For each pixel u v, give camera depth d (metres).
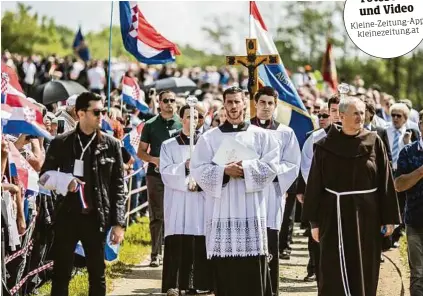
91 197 10.18
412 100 51.16
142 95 19.64
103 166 10.27
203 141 10.63
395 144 17.27
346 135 10.46
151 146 14.99
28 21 56.75
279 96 16.03
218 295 10.52
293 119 16.33
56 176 10.07
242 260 10.42
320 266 10.59
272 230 11.62
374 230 10.42
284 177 11.66
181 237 12.77
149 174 15.31
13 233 10.23
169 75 35.88
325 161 10.49
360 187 10.39
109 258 13.70
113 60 35.19
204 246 12.70
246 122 10.73
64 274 10.27
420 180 10.91
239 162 10.30
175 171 12.77
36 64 33.22
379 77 52.75
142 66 35.53
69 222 10.16
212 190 10.32
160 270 15.27
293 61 56.28
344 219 10.41
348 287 10.42
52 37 57.50
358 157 10.38
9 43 55.47
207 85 37.06
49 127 13.25
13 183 10.72
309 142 13.36
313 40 56.00
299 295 13.18
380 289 13.33
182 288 12.89
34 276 11.94
